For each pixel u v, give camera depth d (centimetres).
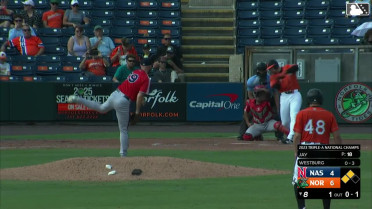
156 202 3741
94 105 5181
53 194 3991
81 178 4528
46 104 8694
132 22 10269
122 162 4725
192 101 8738
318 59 8850
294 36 10162
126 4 10569
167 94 8731
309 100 3403
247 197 3897
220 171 4769
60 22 10075
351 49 8862
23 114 8656
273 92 6806
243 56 9169
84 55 9362
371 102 8525
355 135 7594
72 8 10019
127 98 5138
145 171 4622
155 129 8338
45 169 4731
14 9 10475
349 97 8538
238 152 6084
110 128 8444
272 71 6334
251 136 6969
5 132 8012
